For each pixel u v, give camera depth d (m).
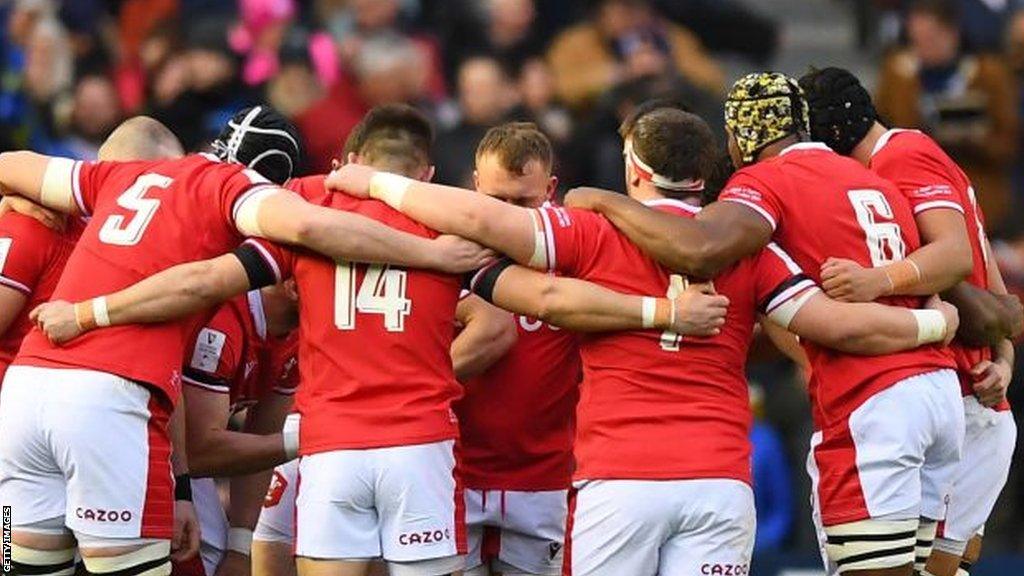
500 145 27.58
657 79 50.16
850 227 26.98
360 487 26.14
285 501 29.14
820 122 28.69
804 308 26.53
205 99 49.25
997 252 46.28
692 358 26.25
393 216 26.70
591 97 52.16
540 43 55.69
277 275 26.64
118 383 26.38
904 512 26.77
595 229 26.42
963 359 28.62
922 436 26.81
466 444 29.27
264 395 29.58
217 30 50.88
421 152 27.94
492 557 29.80
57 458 26.53
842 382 26.97
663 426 26.08
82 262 26.98
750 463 26.53
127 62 53.66
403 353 26.36
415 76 51.16
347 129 50.25
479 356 28.36
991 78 50.22
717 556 26.08
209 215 26.88
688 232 25.88
